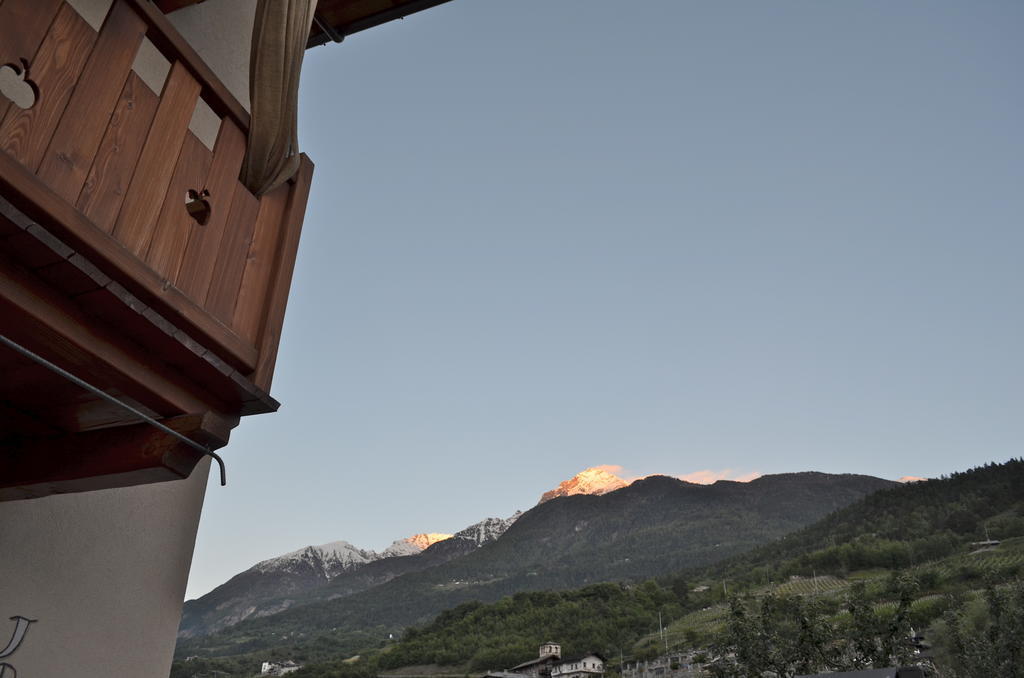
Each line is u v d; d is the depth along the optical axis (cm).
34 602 278
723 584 15312
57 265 184
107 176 209
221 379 233
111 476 225
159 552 347
